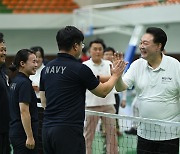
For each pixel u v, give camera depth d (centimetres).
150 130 482
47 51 1852
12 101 512
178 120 484
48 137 419
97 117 683
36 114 518
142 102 486
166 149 478
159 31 466
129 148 773
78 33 421
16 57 515
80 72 412
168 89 470
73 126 412
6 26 1709
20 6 1858
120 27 1645
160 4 1598
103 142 723
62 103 414
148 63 481
